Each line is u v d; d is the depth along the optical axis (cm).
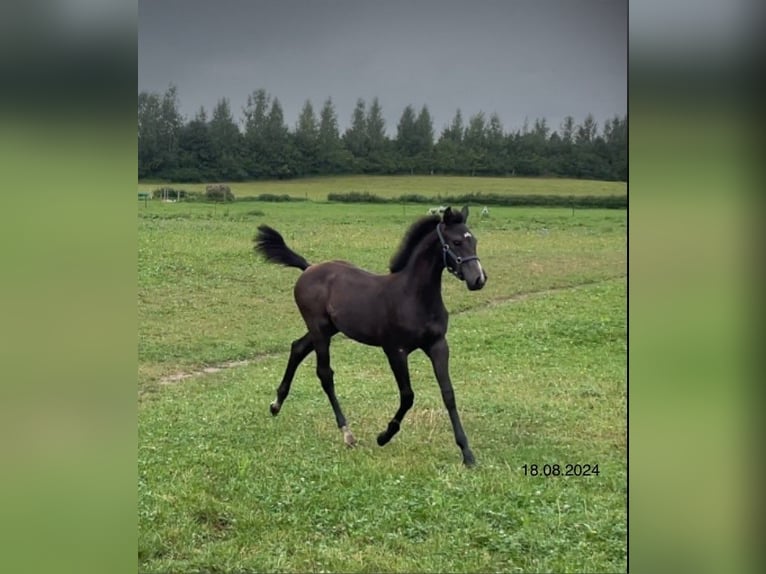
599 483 656
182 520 595
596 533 575
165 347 967
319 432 776
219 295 1034
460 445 694
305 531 579
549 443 734
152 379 916
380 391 890
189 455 706
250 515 598
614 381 889
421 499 618
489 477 655
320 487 639
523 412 815
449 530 573
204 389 893
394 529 579
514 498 620
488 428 776
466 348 991
